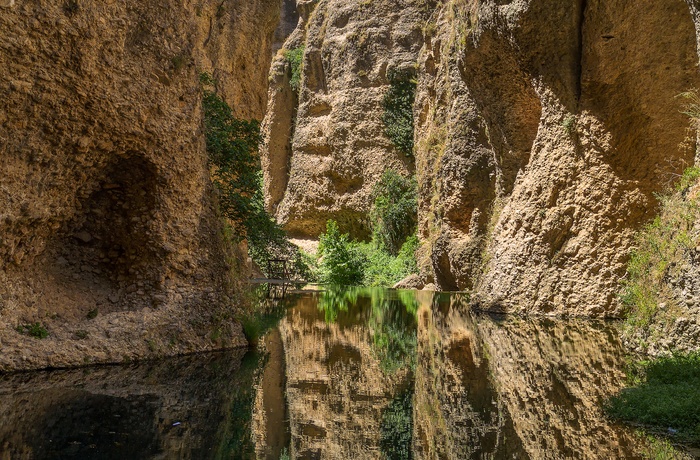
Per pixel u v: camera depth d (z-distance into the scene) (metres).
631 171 13.17
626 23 12.35
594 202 13.70
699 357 6.73
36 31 6.76
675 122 12.45
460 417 5.35
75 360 7.11
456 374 7.33
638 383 6.59
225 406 5.61
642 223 13.11
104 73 7.54
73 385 6.14
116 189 8.36
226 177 12.20
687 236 8.14
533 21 13.95
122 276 8.52
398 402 5.91
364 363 8.03
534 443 4.55
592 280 13.74
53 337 7.22
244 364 7.73
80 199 8.09
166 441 4.45
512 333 11.09
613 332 10.98
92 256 8.48
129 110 7.89
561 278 14.23
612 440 4.63
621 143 13.16
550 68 14.23
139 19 8.10
